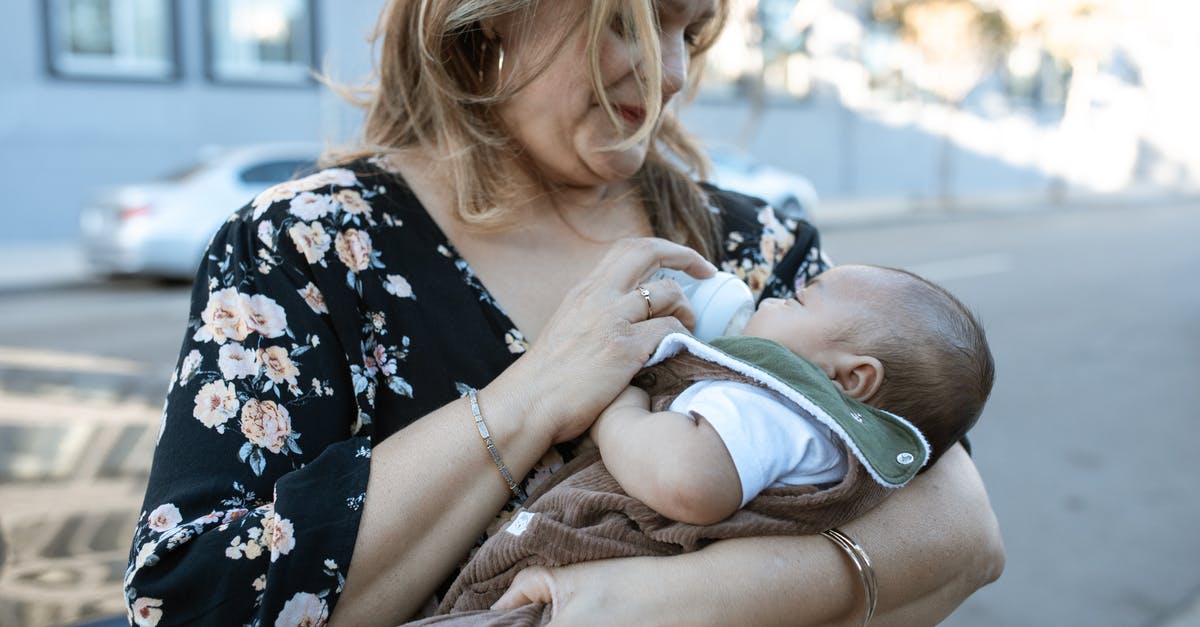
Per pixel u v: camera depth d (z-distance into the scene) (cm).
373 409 125
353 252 128
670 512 111
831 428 115
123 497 264
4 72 1281
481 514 117
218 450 115
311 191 129
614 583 110
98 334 799
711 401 116
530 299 135
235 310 122
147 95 1377
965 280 1159
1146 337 837
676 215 151
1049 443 535
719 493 110
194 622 108
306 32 1475
